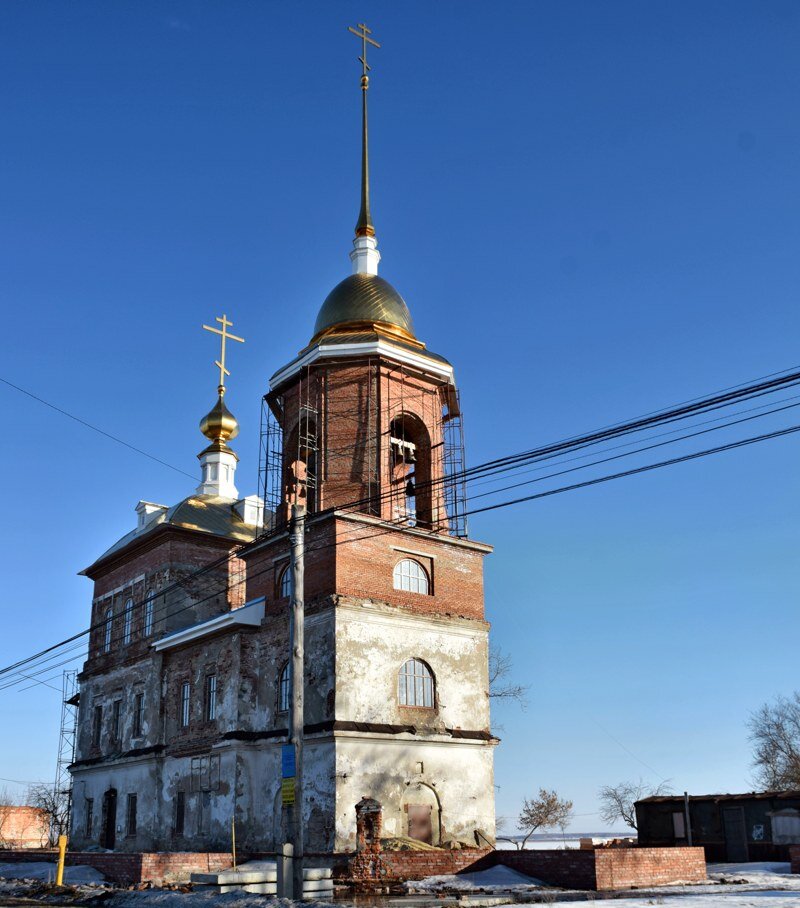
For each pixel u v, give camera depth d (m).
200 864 28.84
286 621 35.94
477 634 37.44
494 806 35.66
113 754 45.62
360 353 37.78
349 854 28.34
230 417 55.12
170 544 45.56
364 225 43.12
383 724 33.31
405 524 37.09
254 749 35.88
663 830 44.38
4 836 74.12
